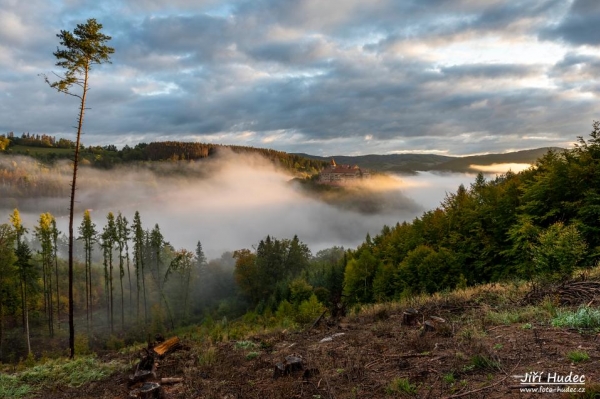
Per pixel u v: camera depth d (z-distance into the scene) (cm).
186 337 1262
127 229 6159
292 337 971
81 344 3362
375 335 842
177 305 7094
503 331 684
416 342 694
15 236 3900
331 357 714
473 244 2862
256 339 1013
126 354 1137
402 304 1198
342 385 568
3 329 4725
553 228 1111
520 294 967
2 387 833
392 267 3647
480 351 579
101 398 707
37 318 5409
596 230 1983
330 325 1056
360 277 4197
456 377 520
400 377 554
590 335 583
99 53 1608
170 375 771
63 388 826
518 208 2475
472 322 779
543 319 714
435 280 2925
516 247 2298
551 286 922
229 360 811
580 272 1085
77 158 1712
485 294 1061
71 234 1720
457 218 3506
